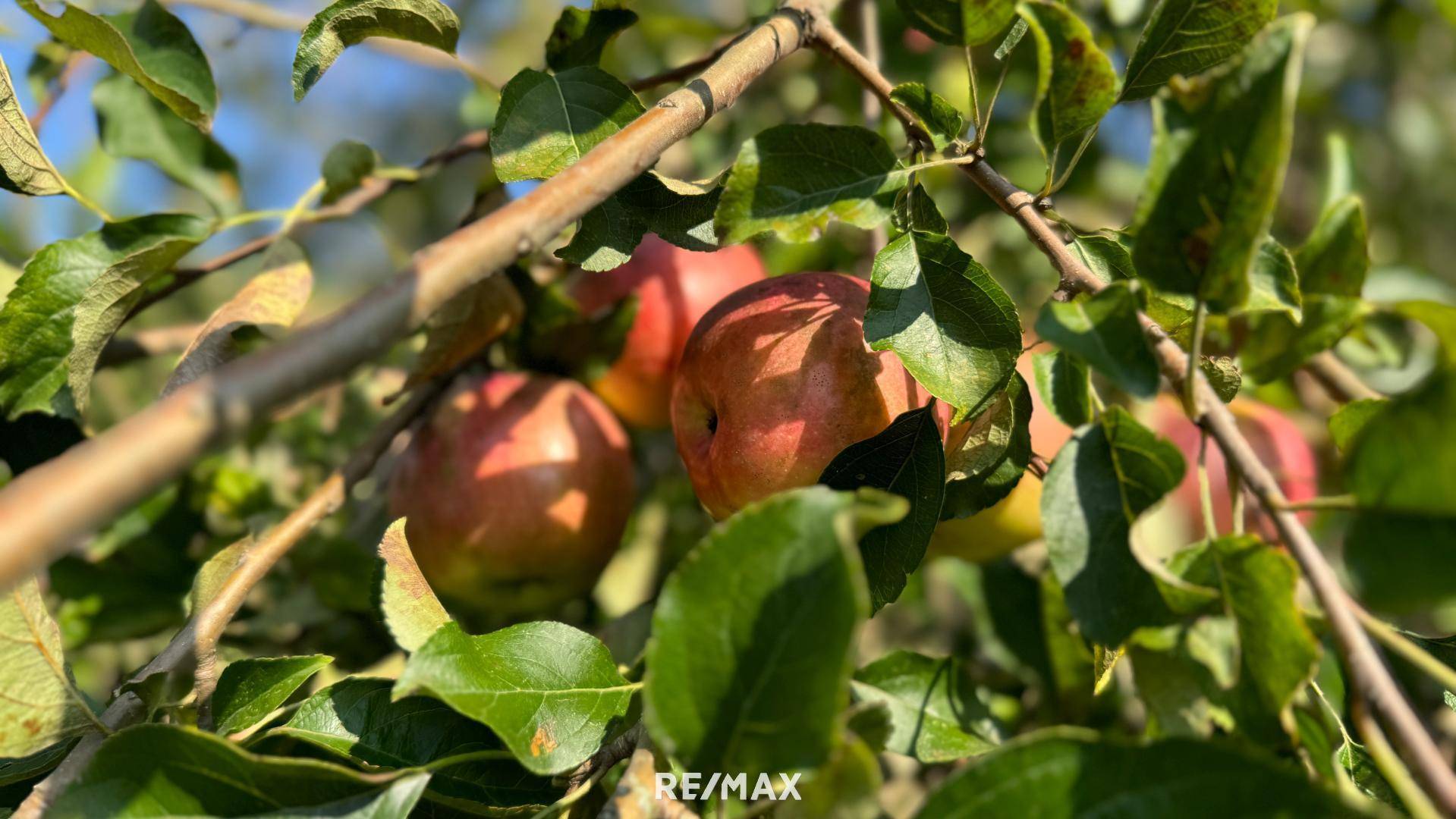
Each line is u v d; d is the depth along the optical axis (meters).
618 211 0.59
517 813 0.55
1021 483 0.68
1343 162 0.76
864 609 0.48
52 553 0.44
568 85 0.59
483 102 0.98
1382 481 0.49
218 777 0.52
